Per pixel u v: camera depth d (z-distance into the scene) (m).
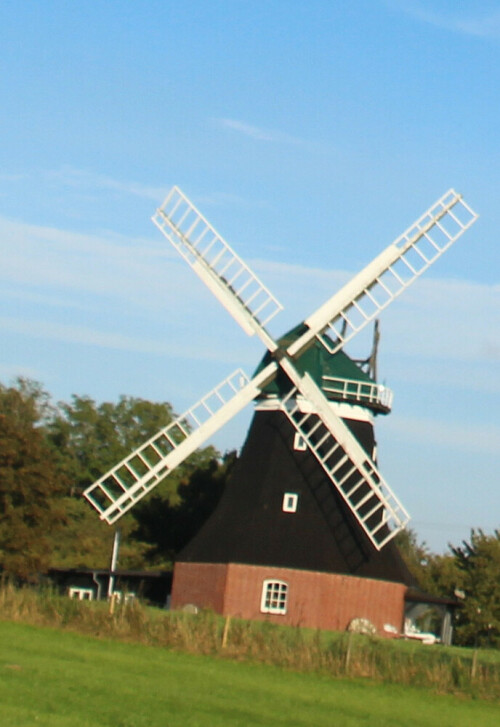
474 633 70.62
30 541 61.72
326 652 39.50
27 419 97.38
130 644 39.44
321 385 58.91
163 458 57.78
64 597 45.44
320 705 31.31
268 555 57.62
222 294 58.97
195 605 58.97
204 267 59.22
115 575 69.31
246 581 57.59
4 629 39.59
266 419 59.75
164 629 40.69
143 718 25.75
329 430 57.72
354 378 59.91
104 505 99.12
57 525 64.00
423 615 68.81
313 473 58.28
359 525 57.84
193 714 27.20
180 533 78.00
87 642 38.72
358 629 56.47
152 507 78.94
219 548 58.91
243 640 40.03
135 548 93.00
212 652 39.12
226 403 58.34
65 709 25.73
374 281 58.53
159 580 68.06
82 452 106.12
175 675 33.47
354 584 57.41
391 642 50.66
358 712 30.92
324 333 58.97
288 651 39.34
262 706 29.83
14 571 61.22
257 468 59.47
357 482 57.44
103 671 32.50
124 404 110.38
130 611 41.88
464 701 35.41
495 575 72.06
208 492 78.62
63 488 64.56
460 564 75.25
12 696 26.59
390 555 59.06
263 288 58.47
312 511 58.03
